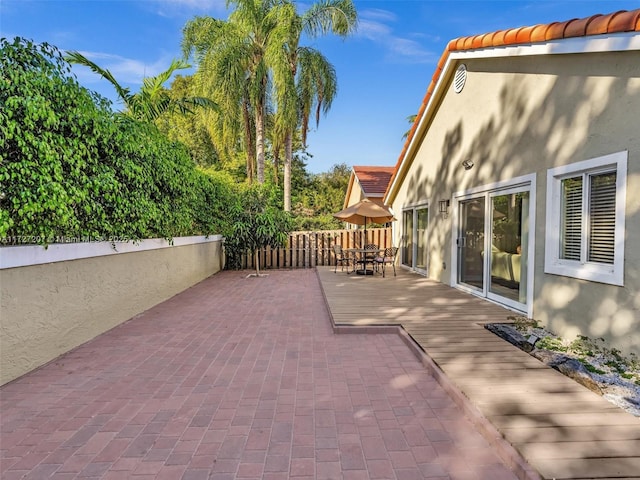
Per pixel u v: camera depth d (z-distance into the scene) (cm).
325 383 384
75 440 284
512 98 631
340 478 239
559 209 525
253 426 302
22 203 378
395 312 638
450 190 905
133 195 594
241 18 1714
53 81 412
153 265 757
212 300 819
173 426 303
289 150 1873
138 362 445
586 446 252
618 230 416
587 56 461
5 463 256
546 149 541
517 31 549
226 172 2388
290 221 1269
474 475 240
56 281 462
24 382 388
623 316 411
